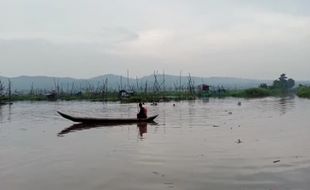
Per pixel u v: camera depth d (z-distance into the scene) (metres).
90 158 21.97
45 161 21.34
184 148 24.41
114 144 26.73
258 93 138.38
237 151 23.03
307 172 17.75
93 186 16.44
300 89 142.88
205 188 15.73
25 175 18.34
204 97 128.25
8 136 32.00
